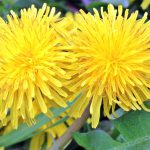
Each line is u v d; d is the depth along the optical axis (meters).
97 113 0.18
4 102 0.18
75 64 0.17
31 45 0.18
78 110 0.18
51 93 0.18
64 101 0.18
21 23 0.19
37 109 0.21
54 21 0.19
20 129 0.23
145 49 0.18
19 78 0.18
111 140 0.20
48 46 0.17
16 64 0.18
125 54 0.17
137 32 0.18
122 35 0.18
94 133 0.20
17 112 0.18
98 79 0.18
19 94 0.18
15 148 0.29
